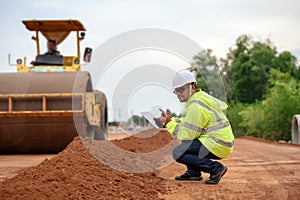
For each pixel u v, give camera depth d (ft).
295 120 64.90
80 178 23.00
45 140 43.80
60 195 19.52
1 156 43.34
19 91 42.75
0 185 20.83
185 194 23.99
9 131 43.50
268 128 92.27
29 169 25.48
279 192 24.41
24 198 18.30
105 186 22.80
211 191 24.79
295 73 147.33
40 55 52.08
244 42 161.07
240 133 108.47
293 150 51.26
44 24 53.98
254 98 144.77
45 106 42.68
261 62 149.38
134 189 23.57
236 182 27.61
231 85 154.10
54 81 43.09
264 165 35.99
